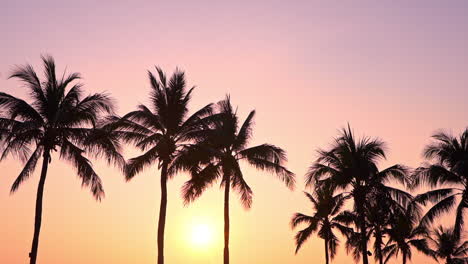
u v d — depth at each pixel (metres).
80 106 40.03
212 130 45.84
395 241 69.75
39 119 40.06
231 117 47.88
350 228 70.00
